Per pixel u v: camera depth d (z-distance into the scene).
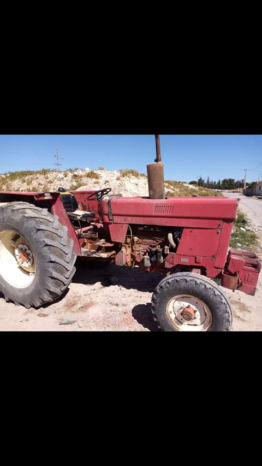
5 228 2.89
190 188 23.77
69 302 3.09
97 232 3.58
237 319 2.79
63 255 2.75
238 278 2.36
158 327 2.44
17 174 17.08
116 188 12.19
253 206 16.94
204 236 2.39
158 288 2.31
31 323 2.65
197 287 2.13
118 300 3.14
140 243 2.96
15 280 3.04
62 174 16.02
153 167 2.64
